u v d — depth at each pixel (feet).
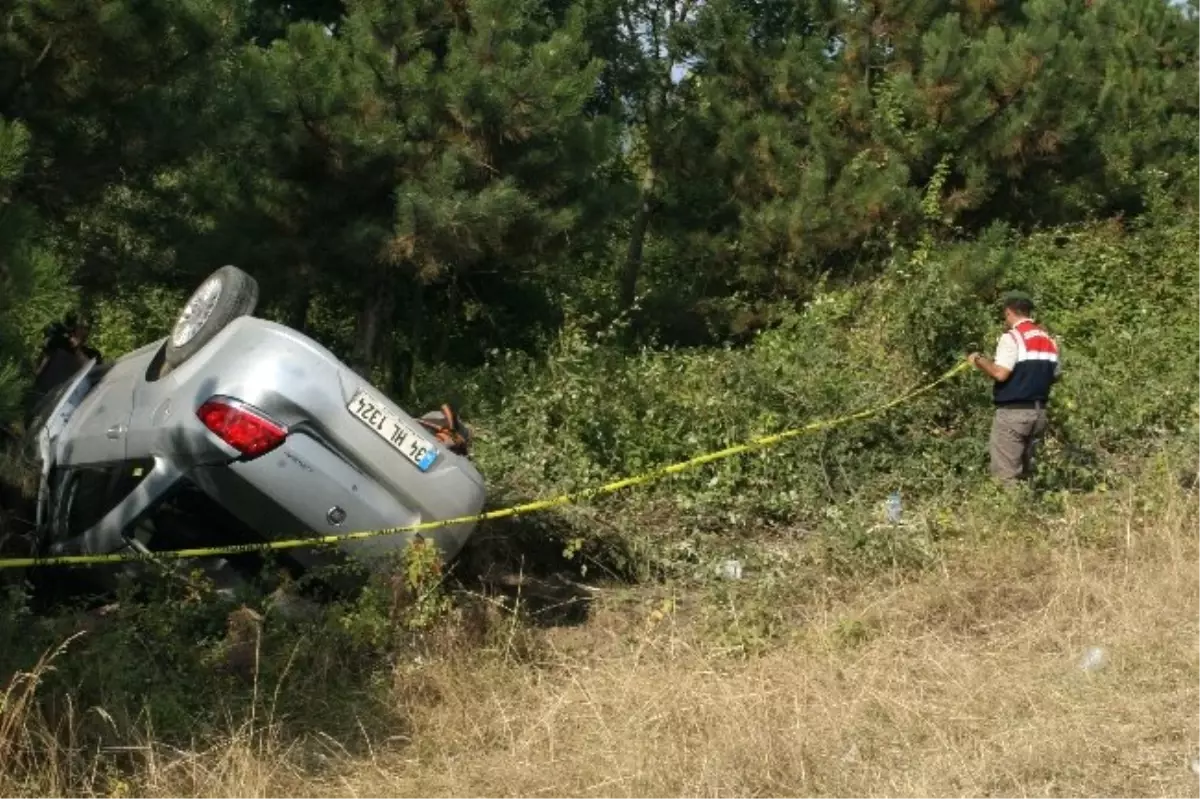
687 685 20.59
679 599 27.55
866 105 53.42
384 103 41.32
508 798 18.02
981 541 27.78
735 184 54.24
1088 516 28.63
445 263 42.63
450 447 26.27
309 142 40.45
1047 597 24.81
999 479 32.07
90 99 31.81
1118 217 58.23
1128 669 20.93
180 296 44.86
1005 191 55.98
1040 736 18.45
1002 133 52.47
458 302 51.57
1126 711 19.25
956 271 47.70
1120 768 17.81
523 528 29.55
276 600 22.72
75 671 19.80
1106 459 36.04
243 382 23.06
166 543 24.12
